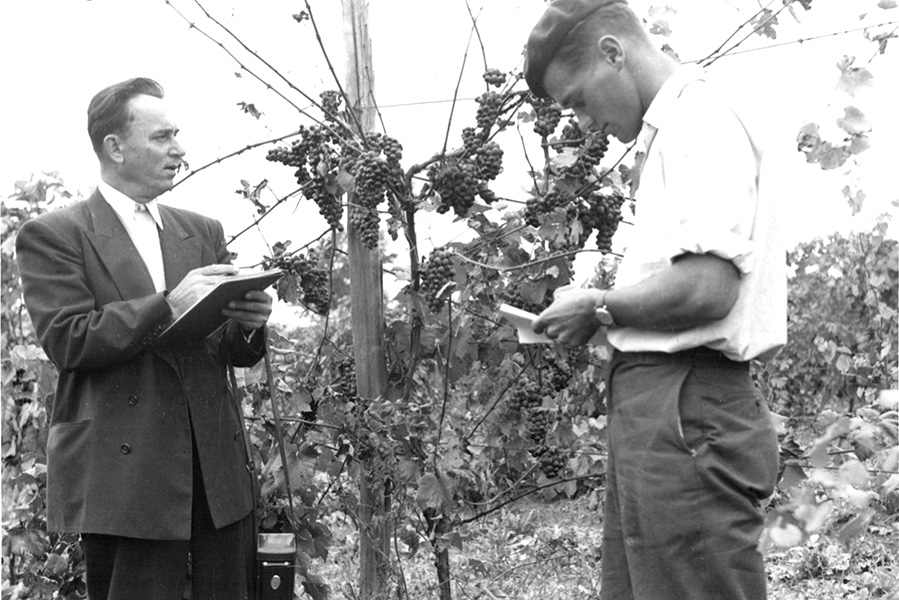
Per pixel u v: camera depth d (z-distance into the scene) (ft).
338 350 12.27
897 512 15.90
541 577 13.96
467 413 13.26
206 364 10.03
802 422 23.71
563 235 10.78
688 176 6.91
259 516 11.59
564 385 12.03
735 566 6.89
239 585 10.14
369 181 10.09
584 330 7.32
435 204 10.72
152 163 9.88
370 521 11.60
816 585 14.74
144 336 9.21
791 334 26.35
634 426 7.22
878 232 23.25
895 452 8.45
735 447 6.98
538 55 7.63
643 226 7.28
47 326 9.29
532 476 12.67
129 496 9.27
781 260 7.30
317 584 12.31
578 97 7.64
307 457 11.86
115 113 9.80
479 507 12.51
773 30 10.55
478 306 11.55
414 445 11.31
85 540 9.66
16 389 14.33
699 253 6.75
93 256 9.67
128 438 9.40
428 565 15.48
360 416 11.32
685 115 7.07
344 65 11.21
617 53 7.41
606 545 7.89
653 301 6.85
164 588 9.61
